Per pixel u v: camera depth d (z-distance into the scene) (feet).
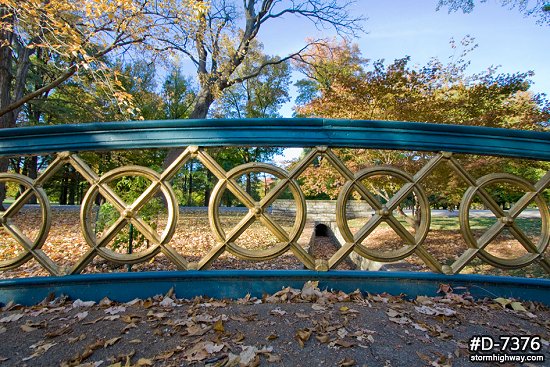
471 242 6.19
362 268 17.37
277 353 4.10
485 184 6.14
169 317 5.08
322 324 4.87
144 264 11.92
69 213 32.17
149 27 17.42
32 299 5.68
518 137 6.00
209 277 5.90
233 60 39.70
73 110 32.68
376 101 17.15
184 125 5.81
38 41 18.65
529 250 6.23
